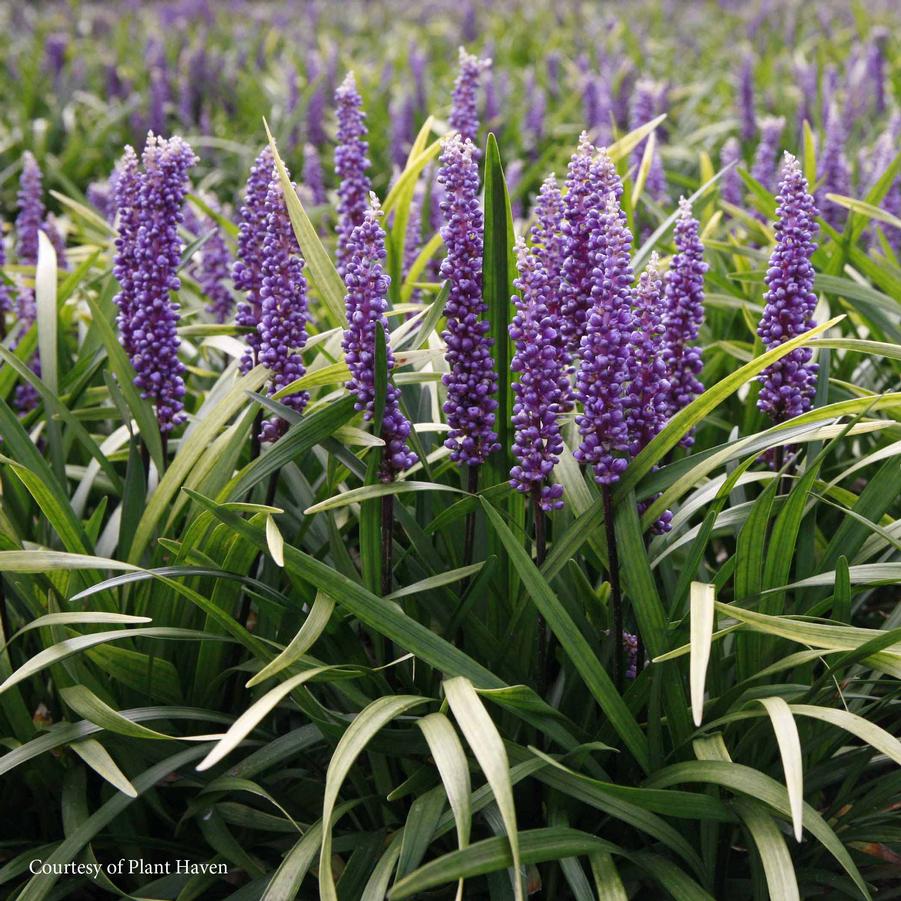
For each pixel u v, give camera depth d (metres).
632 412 0.73
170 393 0.81
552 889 0.76
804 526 0.80
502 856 0.67
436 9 4.22
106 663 0.76
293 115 2.00
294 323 0.78
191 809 0.76
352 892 0.74
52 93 2.65
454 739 0.69
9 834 0.81
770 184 1.38
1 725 0.79
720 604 0.70
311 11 4.08
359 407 0.74
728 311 1.05
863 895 0.71
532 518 0.80
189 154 0.79
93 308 0.85
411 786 0.74
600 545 0.78
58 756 0.79
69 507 0.81
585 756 0.73
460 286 0.72
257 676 0.69
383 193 1.87
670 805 0.71
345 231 0.95
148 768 0.77
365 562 0.75
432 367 0.89
